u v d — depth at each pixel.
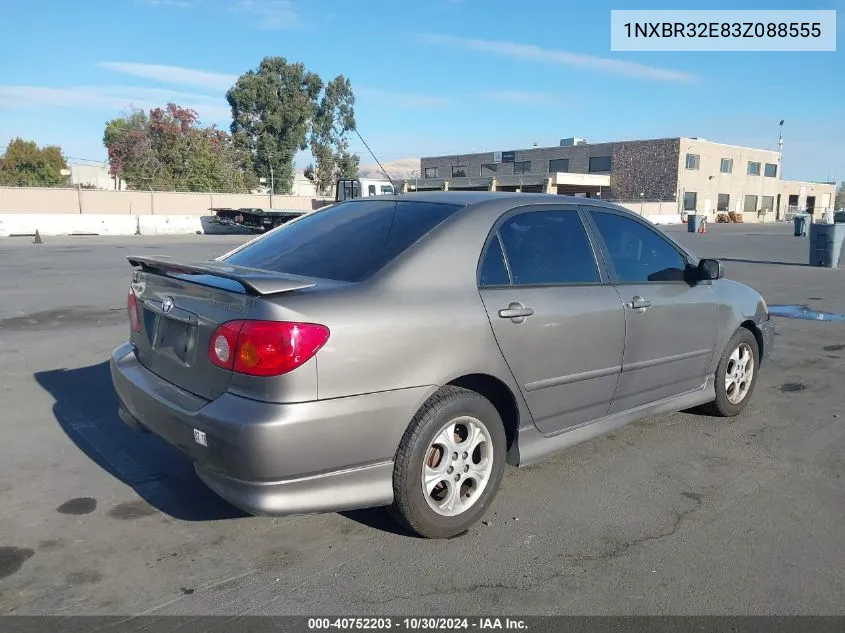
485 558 3.28
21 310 9.95
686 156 56.66
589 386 4.04
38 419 5.12
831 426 5.29
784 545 3.45
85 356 7.13
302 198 42.16
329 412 2.93
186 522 3.57
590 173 61.94
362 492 3.11
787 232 40.66
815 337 8.79
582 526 3.62
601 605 2.92
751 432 5.13
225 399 2.97
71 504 3.75
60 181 61.53
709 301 4.91
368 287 3.20
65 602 2.87
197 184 49.38
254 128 53.91
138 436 4.78
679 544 3.44
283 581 3.05
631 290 4.29
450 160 73.38
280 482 2.90
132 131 50.91
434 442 3.29
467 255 3.54
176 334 3.38
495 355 3.48
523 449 3.77
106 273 14.90
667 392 4.70
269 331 2.87
